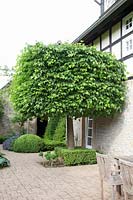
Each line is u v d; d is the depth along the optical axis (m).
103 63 8.84
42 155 10.34
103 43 11.58
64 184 6.62
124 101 9.38
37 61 8.45
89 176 7.50
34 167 8.98
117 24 10.37
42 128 18.48
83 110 8.63
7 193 5.88
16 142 13.17
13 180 7.11
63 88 8.29
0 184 6.69
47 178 7.31
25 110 8.66
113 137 10.10
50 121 15.75
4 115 18.09
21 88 8.72
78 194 5.74
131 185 3.88
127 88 9.27
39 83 8.29
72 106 8.42
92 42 12.73
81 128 13.11
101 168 5.02
